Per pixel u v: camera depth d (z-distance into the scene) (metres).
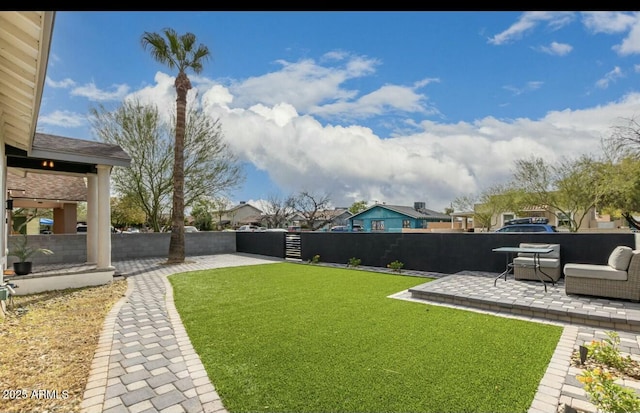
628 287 5.23
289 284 7.75
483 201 27.61
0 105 5.34
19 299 6.39
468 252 8.91
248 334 4.25
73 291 7.14
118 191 16.81
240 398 2.72
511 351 3.60
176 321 4.86
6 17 3.12
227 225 37.56
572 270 5.71
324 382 2.96
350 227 38.03
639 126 15.16
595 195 17.47
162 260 13.00
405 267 10.09
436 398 2.67
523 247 7.80
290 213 35.66
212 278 8.70
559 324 4.58
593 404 2.51
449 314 5.08
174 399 2.73
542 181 19.84
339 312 5.24
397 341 3.93
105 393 2.83
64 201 14.70
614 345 3.48
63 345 3.94
